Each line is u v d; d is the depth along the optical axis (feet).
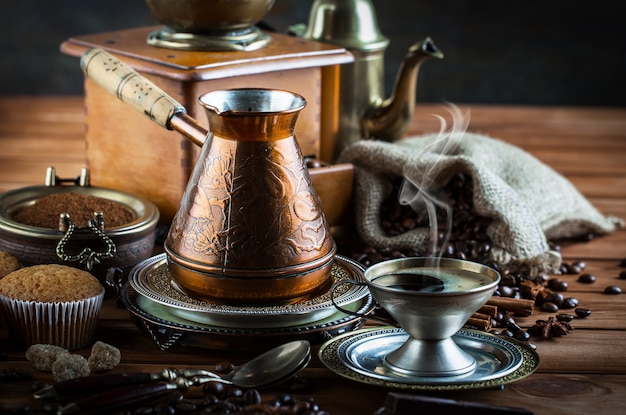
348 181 3.54
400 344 2.75
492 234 3.38
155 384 2.54
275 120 2.68
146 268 2.95
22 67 7.11
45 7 6.99
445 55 7.11
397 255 3.38
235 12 3.45
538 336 2.96
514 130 5.32
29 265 3.05
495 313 3.02
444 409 2.47
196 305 2.73
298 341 2.67
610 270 3.44
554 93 7.16
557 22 7.04
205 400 2.55
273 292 2.74
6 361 2.76
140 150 3.47
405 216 3.58
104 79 3.03
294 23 6.93
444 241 3.42
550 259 3.34
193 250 2.74
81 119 5.44
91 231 3.01
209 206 2.72
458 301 2.53
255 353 2.81
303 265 2.74
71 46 3.62
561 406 2.60
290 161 2.74
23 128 5.15
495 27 7.06
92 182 3.64
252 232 2.71
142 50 3.48
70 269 2.86
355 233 3.65
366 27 3.86
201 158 2.77
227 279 2.72
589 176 4.45
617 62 7.09
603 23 7.02
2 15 6.99
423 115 5.63
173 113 2.88
